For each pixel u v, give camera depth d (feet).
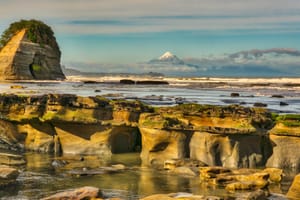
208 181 81.76
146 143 103.30
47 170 89.92
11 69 509.35
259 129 99.91
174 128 100.17
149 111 110.93
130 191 75.61
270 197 72.54
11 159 95.30
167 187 78.18
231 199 70.44
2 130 113.60
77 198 67.72
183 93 321.52
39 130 110.73
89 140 108.17
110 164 96.78
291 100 254.88
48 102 109.29
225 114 101.45
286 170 95.50
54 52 589.73
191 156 100.63
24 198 70.59
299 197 72.23
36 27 561.84
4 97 113.80
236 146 97.91
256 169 88.58
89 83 535.60
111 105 111.24
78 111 108.37
